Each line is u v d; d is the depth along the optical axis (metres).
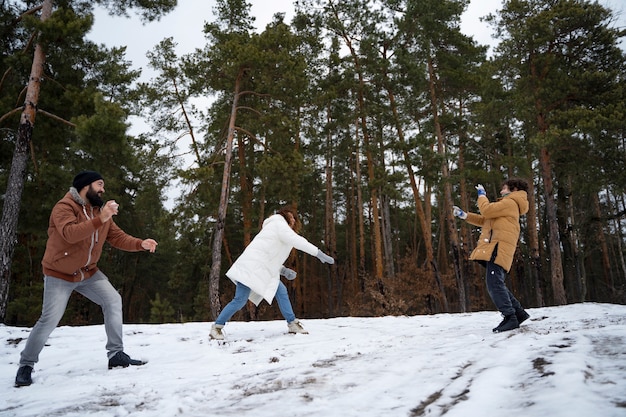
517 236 4.20
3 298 9.00
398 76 21.36
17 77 12.38
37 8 10.99
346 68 22.42
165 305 20.55
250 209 22.05
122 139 10.53
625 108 17.44
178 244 19.77
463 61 22.62
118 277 26.66
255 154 22.89
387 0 22.05
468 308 25.88
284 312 5.03
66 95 11.32
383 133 24.78
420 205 21.95
